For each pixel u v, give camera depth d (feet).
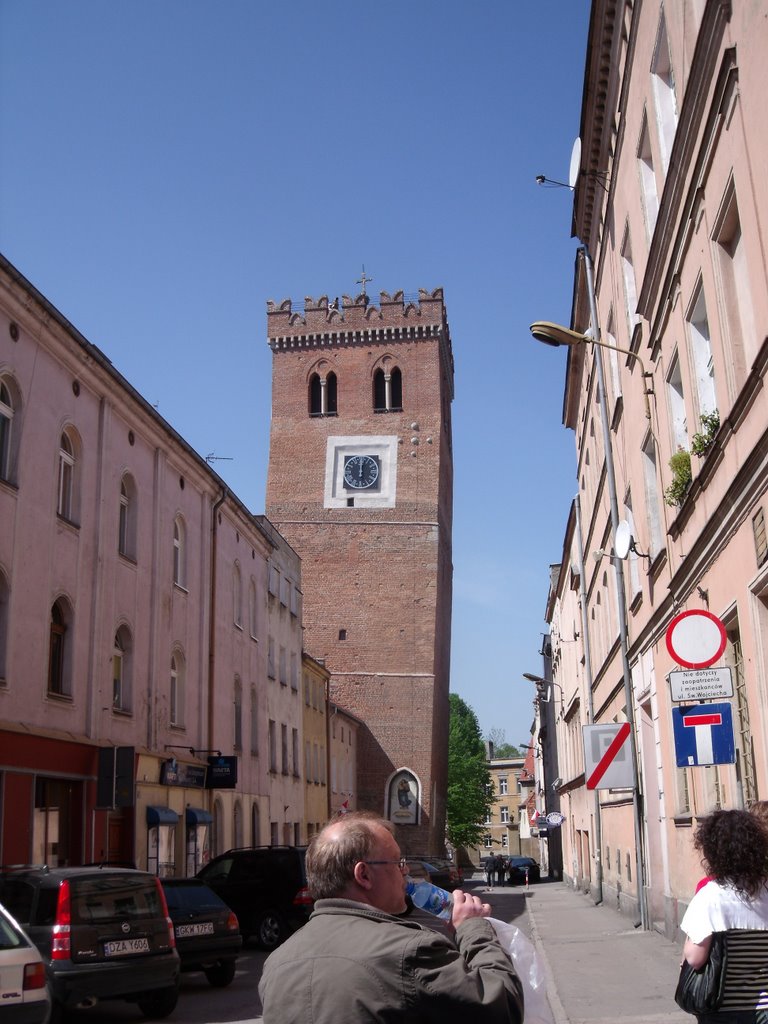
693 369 45.06
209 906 57.21
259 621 136.56
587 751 57.72
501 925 11.77
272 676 143.02
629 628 74.90
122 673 90.07
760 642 36.40
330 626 245.86
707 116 38.34
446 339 277.03
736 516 37.99
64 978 41.96
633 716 66.28
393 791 234.38
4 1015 33.30
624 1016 37.76
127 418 91.61
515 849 471.21
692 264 43.55
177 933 55.06
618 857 92.79
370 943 10.16
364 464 255.29
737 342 38.34
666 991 43.24
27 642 72.28
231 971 58.08
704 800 49.11
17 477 72.38
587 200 76.43
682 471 46.55
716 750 35.45
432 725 237.66
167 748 97.40
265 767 135.23
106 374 85.20
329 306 266.16
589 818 127.34
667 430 52.37
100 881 44.62
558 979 48.16
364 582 247.70
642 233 55.83
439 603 251.80
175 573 105.40
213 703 112.06
